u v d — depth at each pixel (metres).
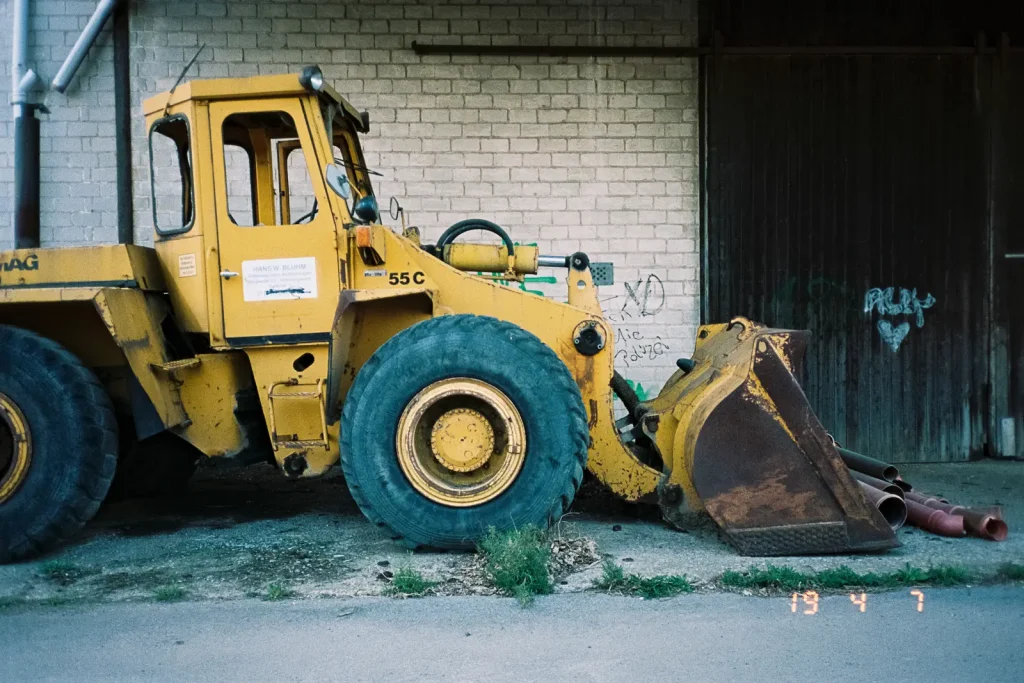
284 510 5.11
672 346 6.93
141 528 4.64
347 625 3.21
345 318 4.11
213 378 4.37
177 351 4.47
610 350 4.30
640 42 6.83
